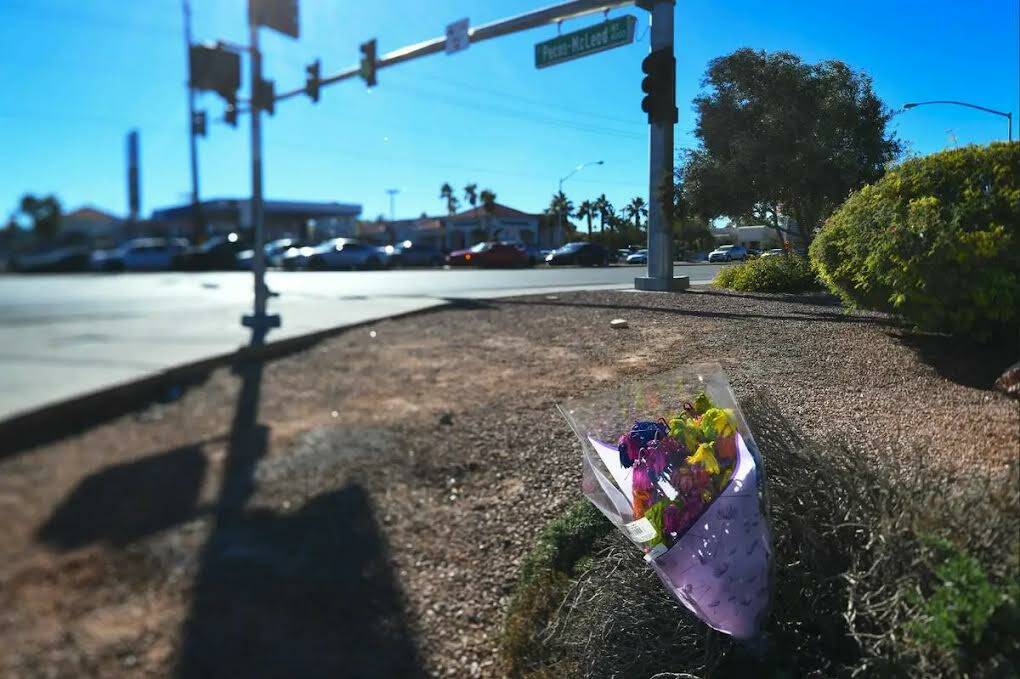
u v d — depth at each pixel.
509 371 7.40
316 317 11.12
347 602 3.52
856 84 18.70
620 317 10.91
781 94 18.47
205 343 8.07
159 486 4.19
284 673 2.96
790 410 5.34
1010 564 2.43
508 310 12.18
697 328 9.41
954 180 7.14
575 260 43.53
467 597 3.81
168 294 10.88
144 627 3.02
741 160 18.36
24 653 2.73
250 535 3.83
